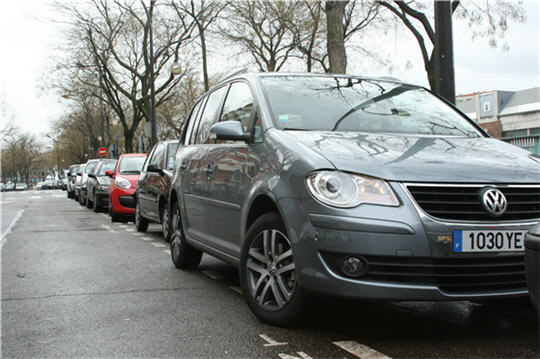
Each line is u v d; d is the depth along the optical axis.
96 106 54.94
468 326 3.73
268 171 3.83
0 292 5.11
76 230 11.19
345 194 3.25
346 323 3.84
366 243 3.15
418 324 3.80
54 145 91.69
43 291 5.13
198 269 6.30
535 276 2.63
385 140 3.88
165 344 3.46
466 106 65.38
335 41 15.68
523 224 3.28
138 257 7.28
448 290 3.25
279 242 3.73
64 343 3.52
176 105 44.16
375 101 4.75
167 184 8.36
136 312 4.30
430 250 3.15
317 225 3.27
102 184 17.14
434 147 3.80
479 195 3.28
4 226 12.45
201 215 5.31
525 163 3.64
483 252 3.21
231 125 4.32
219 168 4.81
